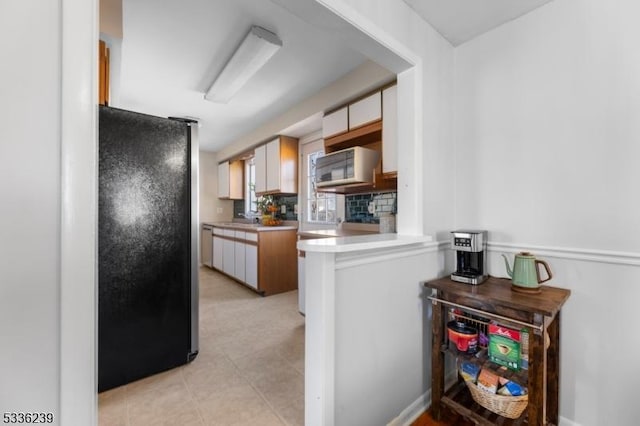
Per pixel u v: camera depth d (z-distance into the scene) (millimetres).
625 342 1252
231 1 1641
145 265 1760
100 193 1597
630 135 1236
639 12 1217
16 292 549
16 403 550
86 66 598
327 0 1089
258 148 4250
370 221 2771
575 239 1381
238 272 4035
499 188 1640
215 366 1921
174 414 1468
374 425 1337
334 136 2686
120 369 1689
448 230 1781
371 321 1324
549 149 1461
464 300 1364
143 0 1625
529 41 1528
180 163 1879
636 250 1223
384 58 1459
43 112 566
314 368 1140
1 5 537
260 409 1507
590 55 1338
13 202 544
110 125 1616
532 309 1135
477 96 1736
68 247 583
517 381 1210
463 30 1686
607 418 1296
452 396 1500
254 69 2293
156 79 2600
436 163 1682
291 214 4141
